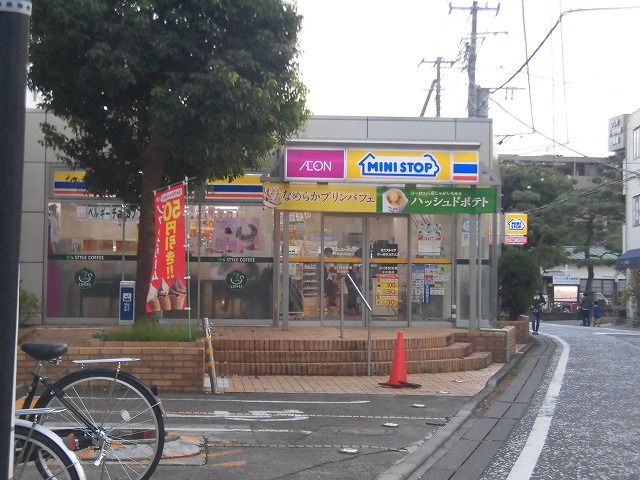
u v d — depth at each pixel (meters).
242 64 11.71
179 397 10.55
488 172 16.73
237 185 17.47
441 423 9.44
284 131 12.68
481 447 8.50
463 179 15.91
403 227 17.83
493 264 18.42
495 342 15.98
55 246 17.22
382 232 17.80
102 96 12.66
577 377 14.30
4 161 3.77
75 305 17.22
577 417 10.30
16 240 3.78
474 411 10.49
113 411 5.96
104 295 17.28
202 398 10.52
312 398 10.85
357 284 17.69
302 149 15.68
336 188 16.27
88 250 17.27
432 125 17.69
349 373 13.02
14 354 3.77
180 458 7.31
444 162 15.90
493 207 16.22
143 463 6.02
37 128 17.17
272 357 12.95
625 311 41.12
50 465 5.12
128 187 13.84
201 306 17.36
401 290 17.78
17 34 3.83
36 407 5.62
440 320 17.80
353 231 17.73
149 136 13.11
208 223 17.44
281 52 12.09
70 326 16.72
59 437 5.12
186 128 11.75
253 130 12.05
